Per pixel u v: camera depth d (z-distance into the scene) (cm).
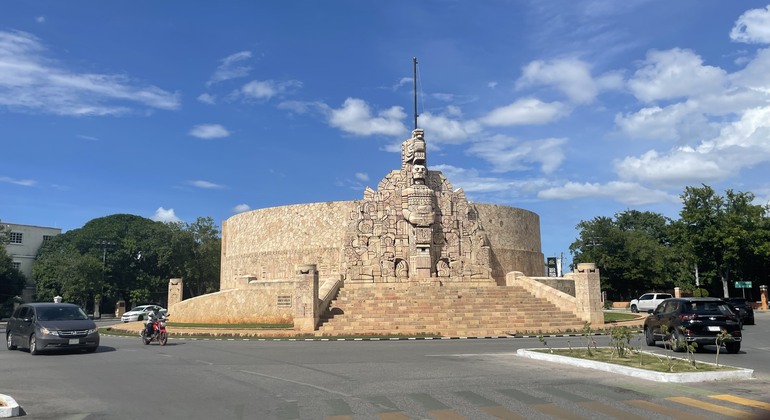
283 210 4562
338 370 1388
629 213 8581
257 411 919
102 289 6731
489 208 4588
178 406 966
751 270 5516
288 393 1073
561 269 7981
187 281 7225
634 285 6275
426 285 3638
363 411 909
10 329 2061
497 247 4553
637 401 968
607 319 3459
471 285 3809
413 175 3866
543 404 948
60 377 1323
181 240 6988
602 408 914
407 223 3853
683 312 1748
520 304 3186
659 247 6475
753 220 5100
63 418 886
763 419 834
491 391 1070
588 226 6544
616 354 1534
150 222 7931
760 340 2153
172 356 1766
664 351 1761
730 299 3089
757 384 1139
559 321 2922
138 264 7431
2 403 945
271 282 3475
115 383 1220
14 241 7238
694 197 5269
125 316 4669
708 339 1677
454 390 1084
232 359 1664
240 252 4884
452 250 3900
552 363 1489
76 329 1864
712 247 5128
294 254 4416
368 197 3884
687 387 1104
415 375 1285
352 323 2831
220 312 3591
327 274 4256
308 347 2081
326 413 898
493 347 2006
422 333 2648
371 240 3812
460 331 2666
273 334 2673
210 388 1139
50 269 6669
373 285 3697
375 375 1293
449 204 3969
